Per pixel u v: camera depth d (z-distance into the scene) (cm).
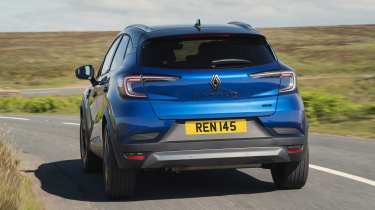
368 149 1089
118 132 658
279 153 665
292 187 734
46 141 1394
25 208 605
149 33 693
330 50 9181
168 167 659
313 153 1054
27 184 755
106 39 11881
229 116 654
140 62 669
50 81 7562
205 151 652
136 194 735
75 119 2059
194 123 651
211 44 678
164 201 690
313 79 4331
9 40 11912
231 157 655
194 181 807
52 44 11288
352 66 7556
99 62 9269
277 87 669
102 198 727
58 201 720
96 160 902
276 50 9575
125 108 657
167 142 648
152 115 649
